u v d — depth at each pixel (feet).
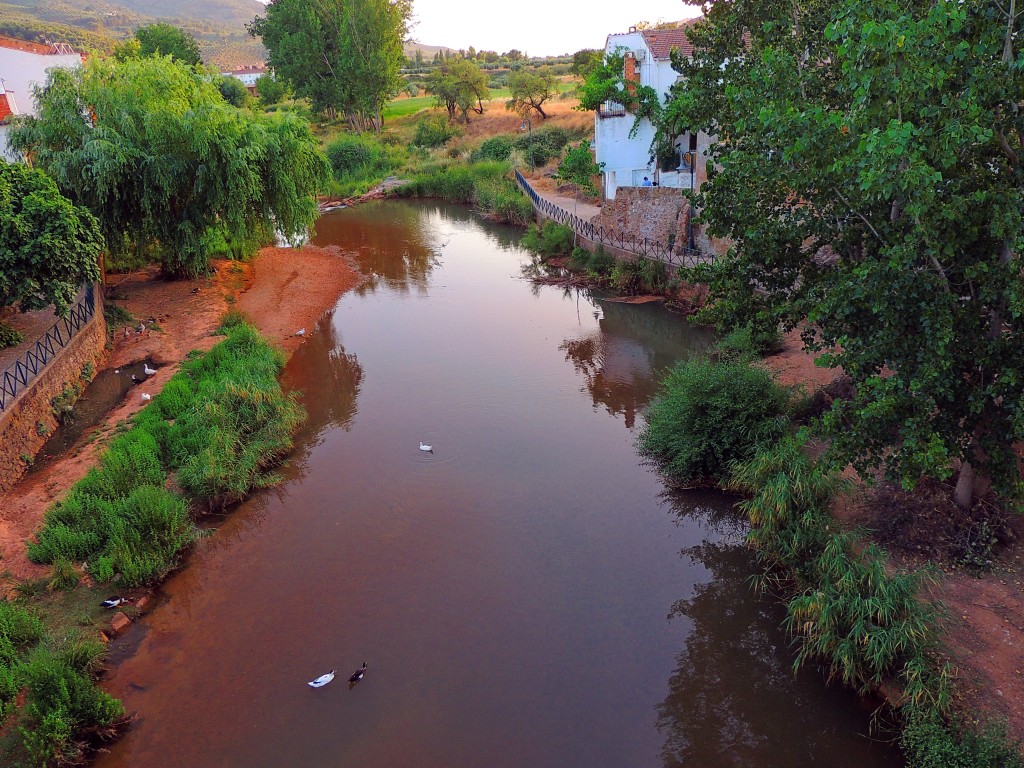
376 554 46.11
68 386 65.31
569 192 156.35
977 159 32.94
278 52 254.47
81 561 44.04
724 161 41.68
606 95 115.34
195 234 90.99
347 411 67.41
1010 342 32.07
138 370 73.15
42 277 60.34
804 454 46.42
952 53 29.94
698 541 46.75
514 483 53.78
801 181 35.68
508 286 107.14
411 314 96.22
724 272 43.83
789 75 39.01
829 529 40.06
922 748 28.40
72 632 38.45
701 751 31.89
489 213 158.20
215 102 96.48
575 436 60.90
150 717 34.14
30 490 51.21
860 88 31.55
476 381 73.00
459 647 38.06
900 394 32.27
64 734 31.24
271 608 41.55
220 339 80.43
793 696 34.50
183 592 43.34
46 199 61.93
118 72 88.43
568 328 87.92
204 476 51.31
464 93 250.57
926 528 39.40
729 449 51.49
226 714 34.19
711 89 52.26
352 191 197.26
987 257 33.71
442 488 53.52
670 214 96.17
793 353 68.23
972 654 32.09
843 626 34.22
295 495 53.57
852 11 31.50
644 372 73.92
